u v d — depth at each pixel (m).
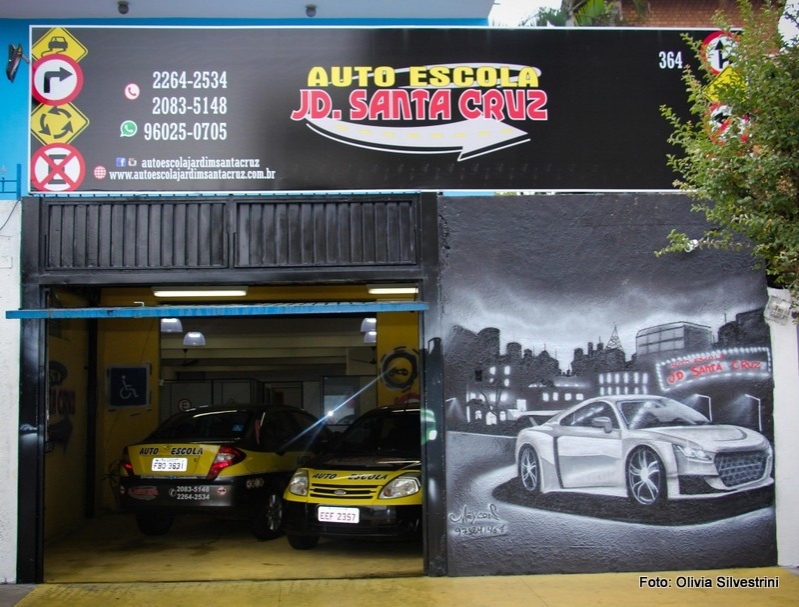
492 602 6.72
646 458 7.71
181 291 8.53
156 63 8.02
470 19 11.41
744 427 7.82
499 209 7.88
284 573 7.95
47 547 9.44
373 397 14.66
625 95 8.21
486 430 7.66
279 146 8.00
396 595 6.98
